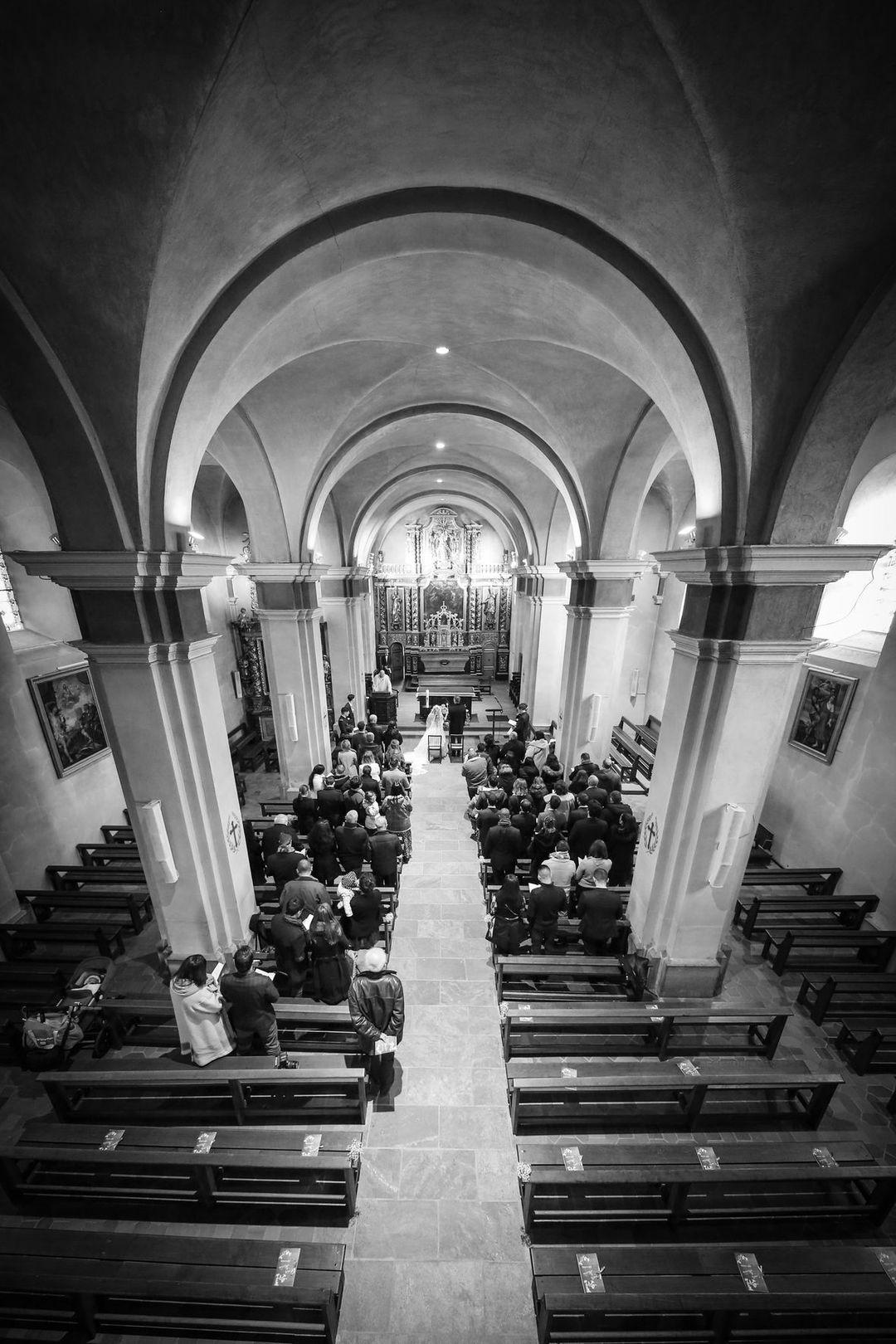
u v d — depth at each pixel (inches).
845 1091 191.5
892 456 279.6
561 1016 183.5
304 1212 152.3
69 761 328.8
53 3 90.4
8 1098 189.0
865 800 286.5
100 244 128.3
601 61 109.7
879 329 131.6
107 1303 131.2
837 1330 121.8
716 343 157.6
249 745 548.1
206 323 164.9
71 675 331.9
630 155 128.6
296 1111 170.9
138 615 178.7
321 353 265.0
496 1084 190.2
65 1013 187.5
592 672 387.5
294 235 161.6
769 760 197.5
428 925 270.8
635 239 150.1
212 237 140.9
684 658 201.9
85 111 106.5
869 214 122.6
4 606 314.5
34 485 286.5
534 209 159.2
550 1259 123.9
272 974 227.0
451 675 874.8
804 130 111.2
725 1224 149.9
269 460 319.3
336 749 400.5
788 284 137.8
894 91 101.5
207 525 534.3
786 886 320.8
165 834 202.2
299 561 357.1
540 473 512.4
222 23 95.8
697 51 101.8
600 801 295.9
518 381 294.2
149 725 192.4
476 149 140.0
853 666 304.3
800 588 177.6
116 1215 151.5
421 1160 166.7
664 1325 130.4
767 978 244.7
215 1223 150.0
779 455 163.6
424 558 855.7
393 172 148.5
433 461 546.9
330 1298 115.7
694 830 207.2
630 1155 144.3
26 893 277.7
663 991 224.2
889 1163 167.8
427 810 401.1
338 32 104.2
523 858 305.4
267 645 380.5
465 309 232.1
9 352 141.9
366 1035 166.2
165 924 220.1
